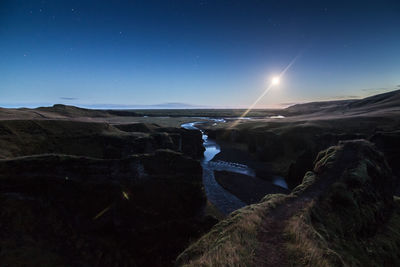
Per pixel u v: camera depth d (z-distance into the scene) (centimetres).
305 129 6525
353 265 1049
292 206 1496
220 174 4941
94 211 2022
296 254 888
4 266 1476
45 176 2008
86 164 2166
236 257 817
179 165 2494
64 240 1809
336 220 1410
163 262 1978
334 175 1969
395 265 1344
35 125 3984
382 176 2161
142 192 2216
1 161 1972
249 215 1310
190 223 2269
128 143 4281
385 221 1766
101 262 1788
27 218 1791
